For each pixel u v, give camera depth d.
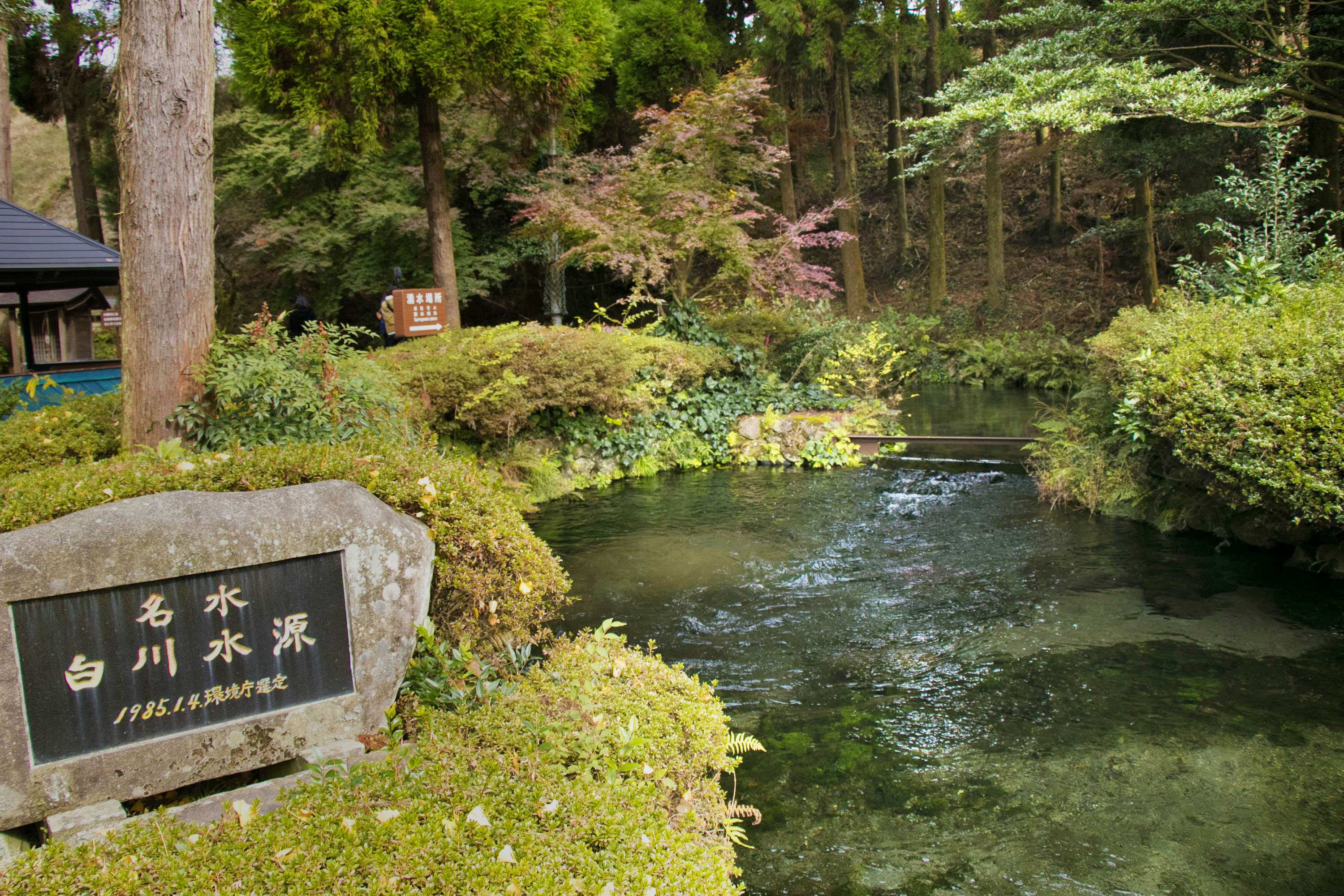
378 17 7.11
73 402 5.47
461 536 2.90
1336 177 10.12
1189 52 9.76
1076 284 16.95
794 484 7.72
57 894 1.60
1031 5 11.84
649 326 9.52
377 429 4.74
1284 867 2.49
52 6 12.95
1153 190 16.17
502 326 8.09
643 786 2.09
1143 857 2.55
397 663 2.65
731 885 2.09
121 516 2.22
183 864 1.68
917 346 16.02
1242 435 4.68
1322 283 5.66
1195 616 4.39
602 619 4.50
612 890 1.62
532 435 7.73
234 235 15.04
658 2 14.19
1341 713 3.37
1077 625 4.34
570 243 10.75
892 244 20.42
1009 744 3.23
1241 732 3.26
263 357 4.53
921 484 7.50
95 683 2.21
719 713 2.66
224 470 2.62
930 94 16.27
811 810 2.84
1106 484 6.35
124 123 4.07
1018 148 19.12
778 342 10.34
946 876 2.49
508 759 2.11
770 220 16.66
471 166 12.84
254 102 7.82
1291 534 5.15
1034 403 12.05
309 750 2.47
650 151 10.33
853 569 5.29
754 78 10.33
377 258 13.20
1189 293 7.24
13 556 2.08
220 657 2.37
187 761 2.33
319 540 2.49
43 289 8.54
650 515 6.69
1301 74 8.45
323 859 1.69
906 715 3.47
